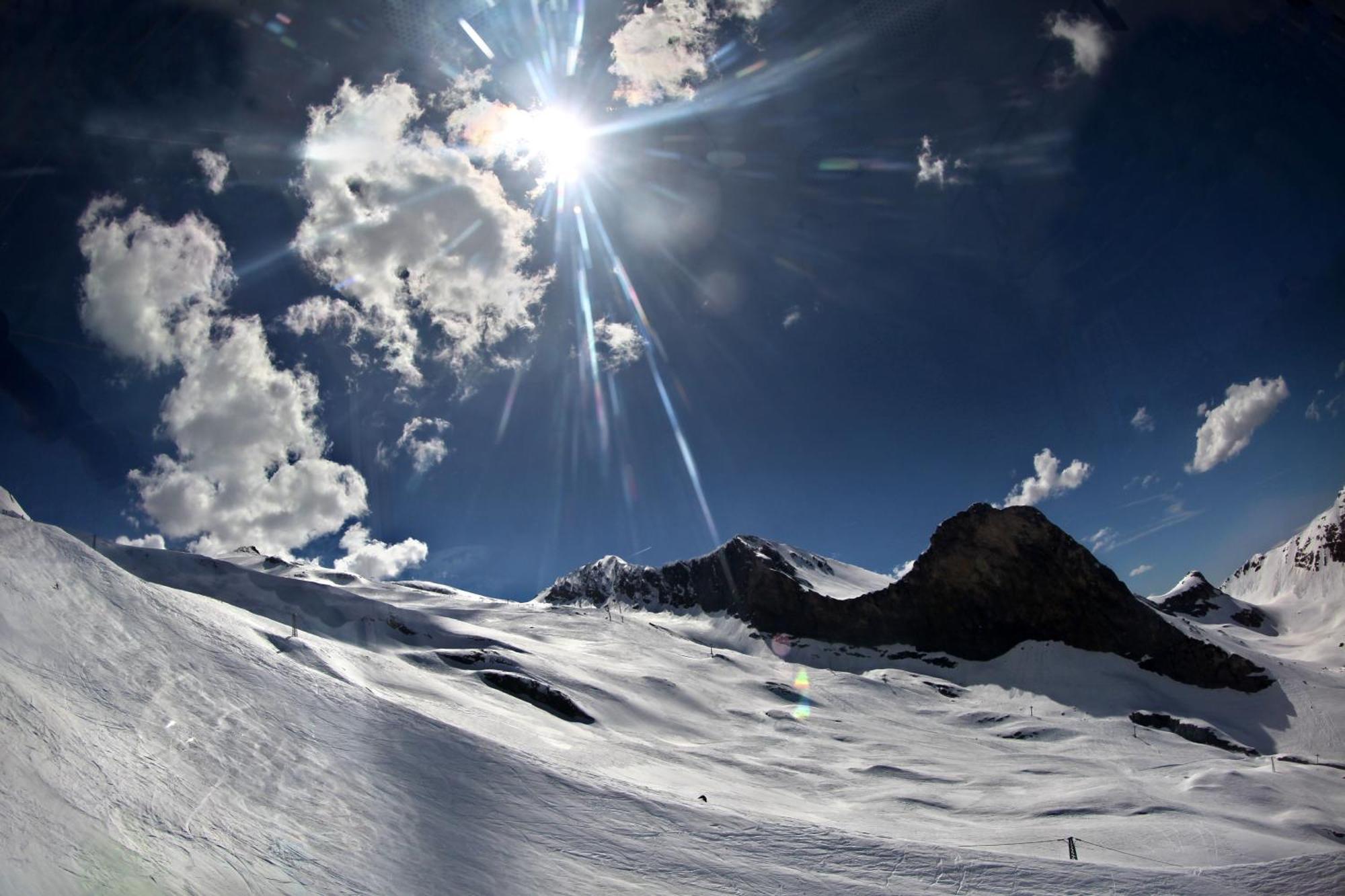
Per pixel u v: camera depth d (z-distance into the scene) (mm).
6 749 18188
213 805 21125
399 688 48406
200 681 28922
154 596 35250
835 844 30125
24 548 32750
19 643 25688
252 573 82562
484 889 21938
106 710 24078
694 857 27406
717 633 173750
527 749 36219
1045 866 28891
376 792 25828
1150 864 41500
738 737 79625
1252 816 58531
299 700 30781
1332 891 25484
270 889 17766
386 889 20016
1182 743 100875
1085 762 81438
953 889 26844
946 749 87062
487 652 77875
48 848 15305
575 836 27328
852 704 110062
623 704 77562
